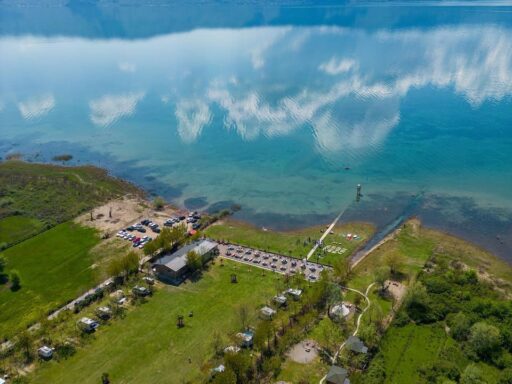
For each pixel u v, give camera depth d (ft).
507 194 645.51
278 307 421.18
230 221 614.34
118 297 441.68
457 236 547.49
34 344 387.14
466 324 377.09
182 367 357.41
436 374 338.75
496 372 342.23
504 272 475.31
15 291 467.11
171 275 474.08
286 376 343.67
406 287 443.32
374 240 546.26
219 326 399.85
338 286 435.12
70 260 519.19
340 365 352.08
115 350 378.12
